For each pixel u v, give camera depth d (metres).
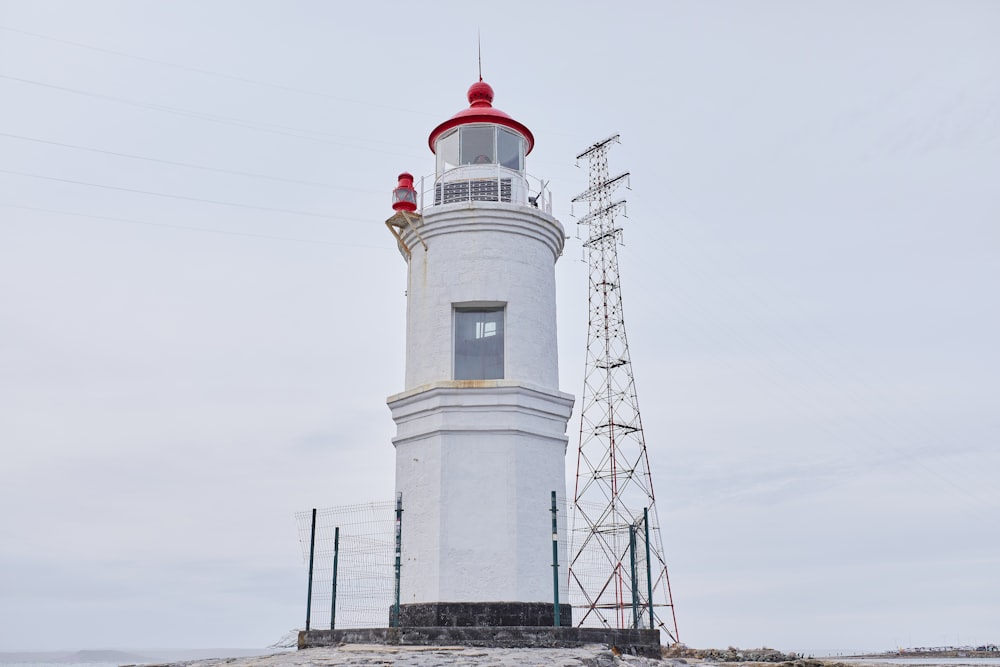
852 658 156.88
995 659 159.00
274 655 19.81
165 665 19.92
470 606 21.27
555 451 23.59
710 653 54.41
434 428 22.66
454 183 25.55
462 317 24.42
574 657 16.84
